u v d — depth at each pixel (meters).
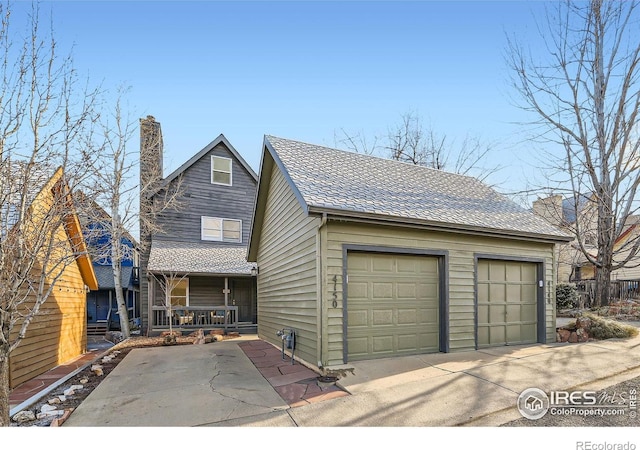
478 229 7.11
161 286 13.23
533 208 18.44
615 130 14.16
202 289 14.77
